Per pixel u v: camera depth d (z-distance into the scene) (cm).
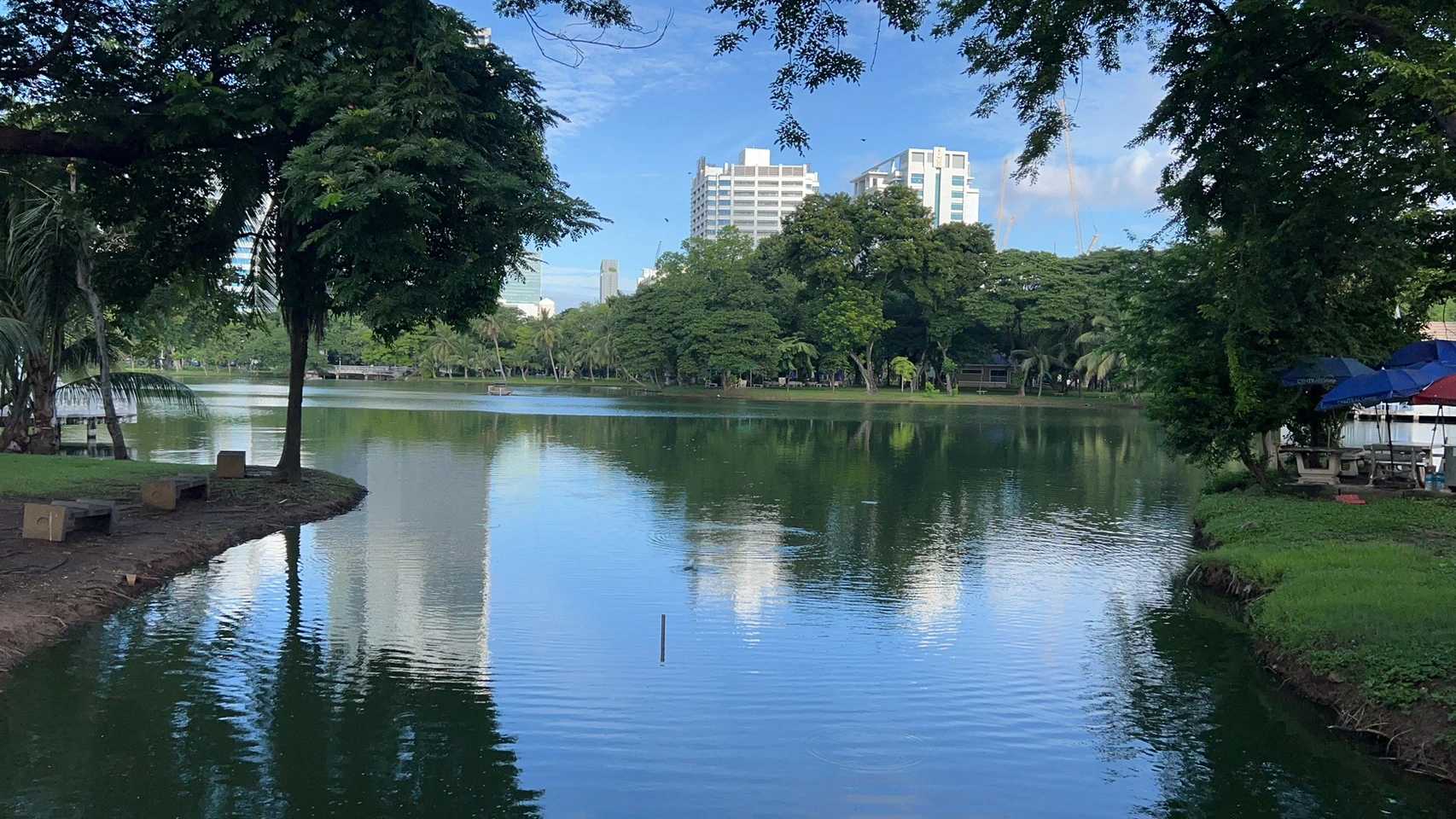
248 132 1145
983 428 4316
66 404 2491
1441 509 1356
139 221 1469
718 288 8169
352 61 1090
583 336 11469
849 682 764
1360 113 820
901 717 692
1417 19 679
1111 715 707
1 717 656
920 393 7775
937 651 853
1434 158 745
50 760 588
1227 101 850
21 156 1240
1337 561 1019
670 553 1269
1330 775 608
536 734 646
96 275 1577
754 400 7119
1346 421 1847
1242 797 577
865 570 1187
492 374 13550
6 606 857
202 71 1135
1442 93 624
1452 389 1320
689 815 536
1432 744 618
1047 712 711
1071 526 1574
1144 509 1773
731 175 19225
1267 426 1592
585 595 1034
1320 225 903
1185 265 1620
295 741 627
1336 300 1516
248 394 6612
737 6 812
